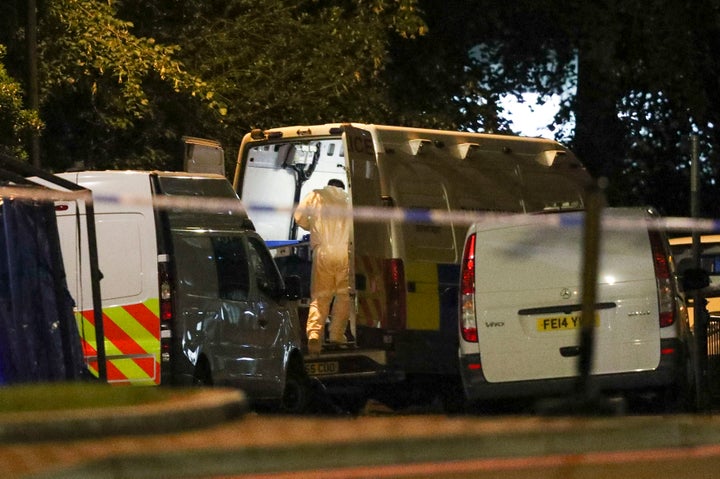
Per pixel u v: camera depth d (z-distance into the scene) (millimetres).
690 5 96625
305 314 48219
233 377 41469
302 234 50688
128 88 64000
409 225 45188
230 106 75062
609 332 35844
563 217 36969
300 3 80688
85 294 39188
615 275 35938
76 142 69938
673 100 98125
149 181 39500
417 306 45062
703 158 102250
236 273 42281
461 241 47281
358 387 48094
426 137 47312
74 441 10695
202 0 76250
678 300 36656
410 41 93438
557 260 37031
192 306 39750
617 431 12828
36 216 32875
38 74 62125
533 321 37000
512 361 37000
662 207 105312
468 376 37312
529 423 12508
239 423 11672
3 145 51656
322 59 78375
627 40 98062
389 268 44312
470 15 95562
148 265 39094
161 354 38812
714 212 103188
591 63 98750
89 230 33156
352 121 79500
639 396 37031
